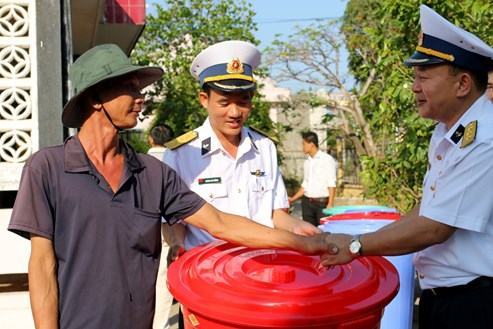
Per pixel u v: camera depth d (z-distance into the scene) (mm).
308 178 7125
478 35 4152
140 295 1885
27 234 1817
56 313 1793
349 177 13609
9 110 3090
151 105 10562
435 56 2018
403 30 4328
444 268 2104
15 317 3180
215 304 1695
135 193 1901
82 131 1893
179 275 1959
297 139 16031
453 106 2047
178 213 2080
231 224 2086
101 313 1804
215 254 2139
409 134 4312
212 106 2549
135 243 1871
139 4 7125
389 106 4520
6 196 3605
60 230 1804
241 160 2662
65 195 1794
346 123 13008
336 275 1897
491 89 2043
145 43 10977
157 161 2023
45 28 3109
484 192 1913
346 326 1674
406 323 3158
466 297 2055
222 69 2498
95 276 1807
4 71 3082
